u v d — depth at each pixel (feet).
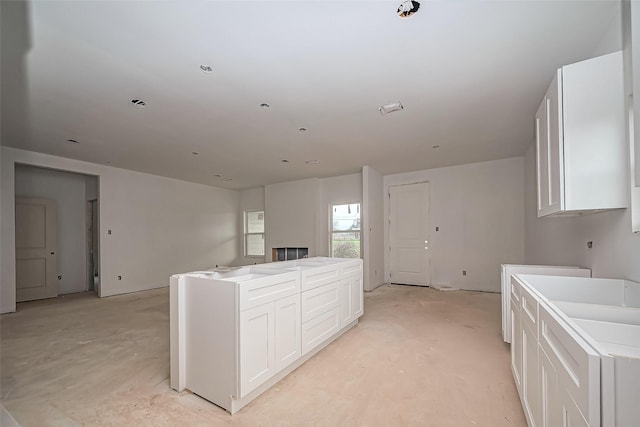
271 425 5.97
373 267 19.84
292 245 24.41
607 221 6.87
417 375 7.95
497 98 9.71
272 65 7.70
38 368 8.50
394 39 6.67
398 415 6.25
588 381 2.79
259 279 6.94
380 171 21.18
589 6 5.68
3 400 6.89
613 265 6.58
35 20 5.88
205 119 11.30
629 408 2.66
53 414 6.34
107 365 8.68
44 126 11.86
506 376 7.83
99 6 5.55
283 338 7.71
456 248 19.53
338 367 8.45
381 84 8.75
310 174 22.15
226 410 6.45
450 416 6.20
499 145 15.14
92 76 8.13
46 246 18.26
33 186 18.19
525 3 5.60
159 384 7.57
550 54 7.28
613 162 5.55
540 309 4.68
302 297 8.55
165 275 22.15
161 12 5.73
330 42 6.76
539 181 7.59
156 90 8.97
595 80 5.69
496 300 16.30
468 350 9.54
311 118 11.30
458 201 19.51
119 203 19.47
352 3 5.54
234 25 6.14
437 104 10.15
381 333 11.20
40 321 13.15
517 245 17.67
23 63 7.43
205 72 7.99
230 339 6.42
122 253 19.52
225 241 27.32
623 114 5.49
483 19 6.03
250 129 12.46
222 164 18.71
